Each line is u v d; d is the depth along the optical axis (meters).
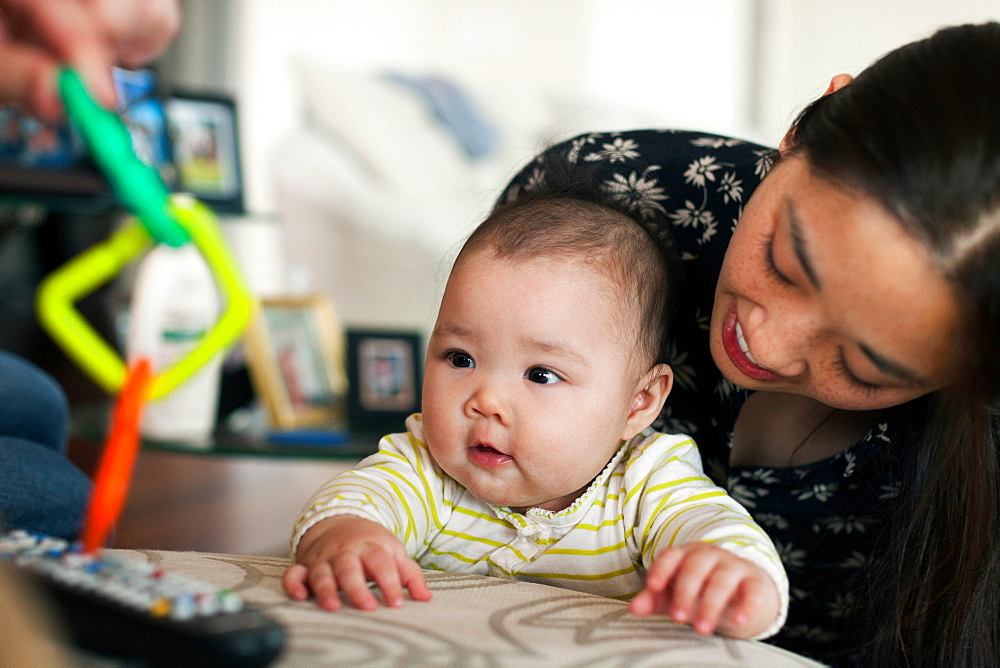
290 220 2.92
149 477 2.28
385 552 0.63
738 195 0.92
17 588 0.39
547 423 0.78
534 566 0.83
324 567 0.61
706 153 0.98
